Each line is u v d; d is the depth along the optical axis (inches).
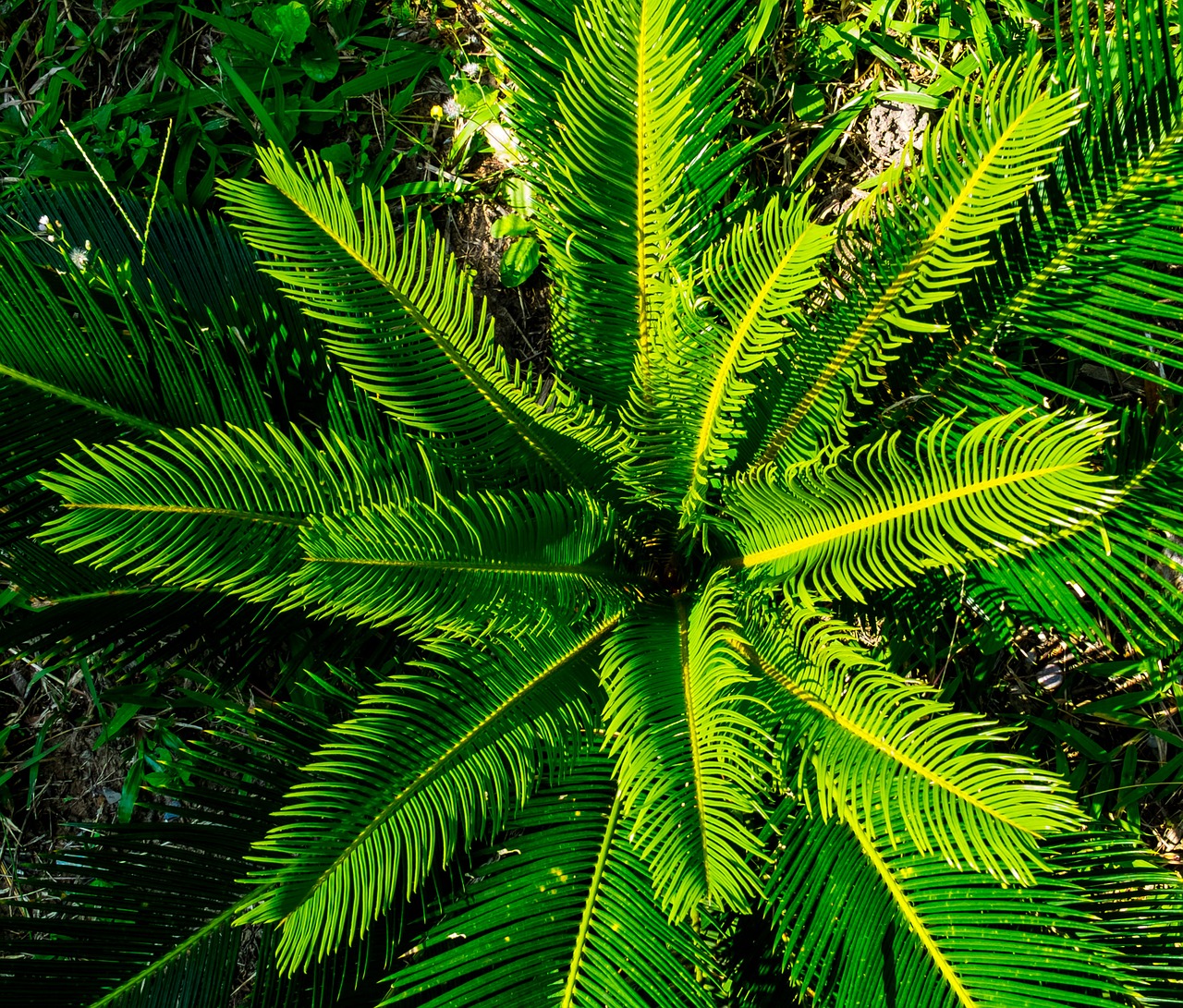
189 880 43.2
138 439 44.6
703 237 47.1
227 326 47.5
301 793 37.2
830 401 44.1
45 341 41.9
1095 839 42.4
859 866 41.0
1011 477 33.4
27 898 63.1
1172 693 54.7
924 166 37.9
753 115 61.5
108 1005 40.9
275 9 63.0
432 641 41.4
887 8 59.6
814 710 39.4
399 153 64.7
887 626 49.7
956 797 34.9
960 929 38.8
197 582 38.3
